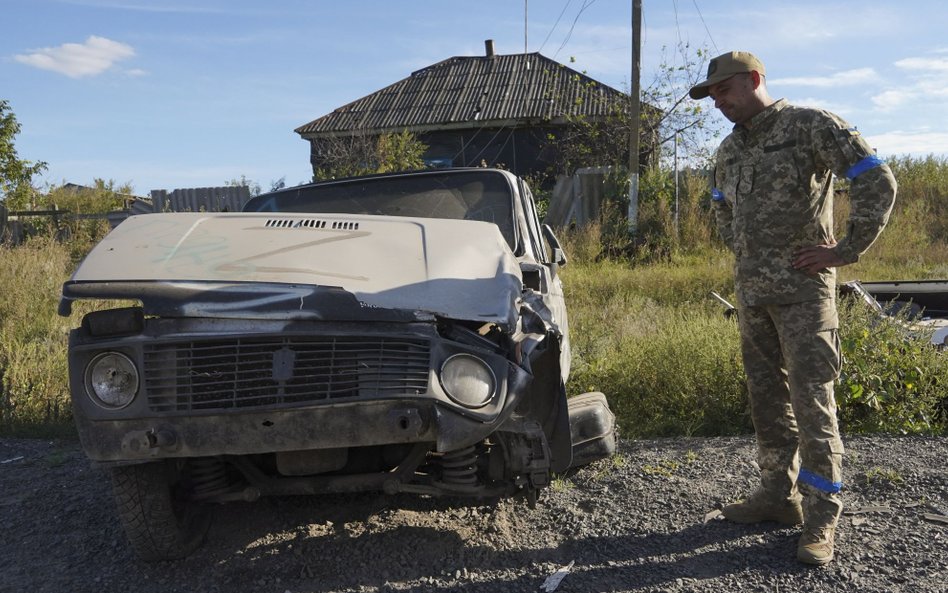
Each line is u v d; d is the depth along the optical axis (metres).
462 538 3.50
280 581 3.17
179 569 3.32
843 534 3.39
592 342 6.99
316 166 20.17
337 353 2.87
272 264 3.11
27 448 5.36
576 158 18.42
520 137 19.09
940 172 18.81
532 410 3.28
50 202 21.38
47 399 6.18
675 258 13.68
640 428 5.50
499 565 3.26
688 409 5.74
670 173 16.69
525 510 3.83
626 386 6.07
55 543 3.68
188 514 3.49
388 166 17.66
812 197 3.17
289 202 4.74
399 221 3.64
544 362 3.29
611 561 3.25
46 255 10.84
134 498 3.13
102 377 2.87
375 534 3.56
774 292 3.20
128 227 3.54
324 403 2.81
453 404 2.84
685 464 4.41
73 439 5.64
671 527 3.56
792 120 3.14
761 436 3.49
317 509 3.89
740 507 3.55
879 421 5.20
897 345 5.52
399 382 2.85
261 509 3.89
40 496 4.33
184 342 2.85
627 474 4.29
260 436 2.84
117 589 3.18
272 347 2.86
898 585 2.94
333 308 2.86
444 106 19.95
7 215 15.05
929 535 3.34
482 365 2.91
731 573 3.09
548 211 16.62
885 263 12.84
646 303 9.57
